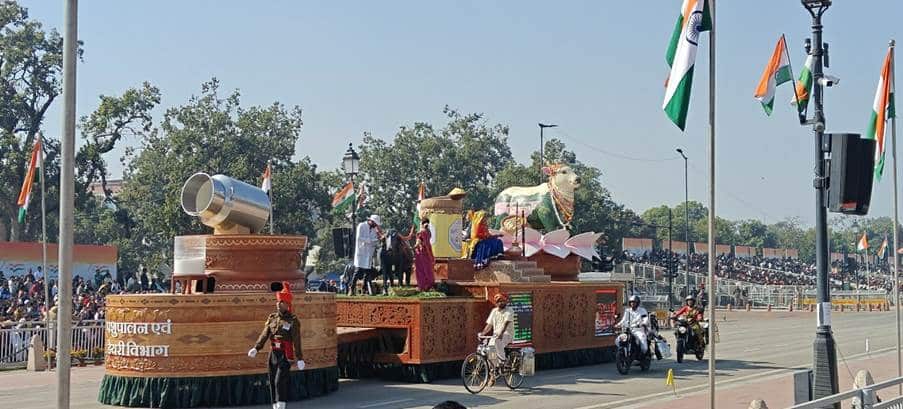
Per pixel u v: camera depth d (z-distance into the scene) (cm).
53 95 5662
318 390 1859
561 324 2520
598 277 2997
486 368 1980
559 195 2705
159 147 5556
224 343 1714
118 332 1733
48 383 2175
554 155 7056
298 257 1906
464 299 2244
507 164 6800
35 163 2859
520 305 2355
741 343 3497
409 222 6412
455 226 2473
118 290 3634
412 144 6556
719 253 11231
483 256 2419
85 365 2641
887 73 2036
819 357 1495
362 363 2203
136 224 6581
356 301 2203
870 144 1438
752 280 8912
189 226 5125
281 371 1566
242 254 1828
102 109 5359
